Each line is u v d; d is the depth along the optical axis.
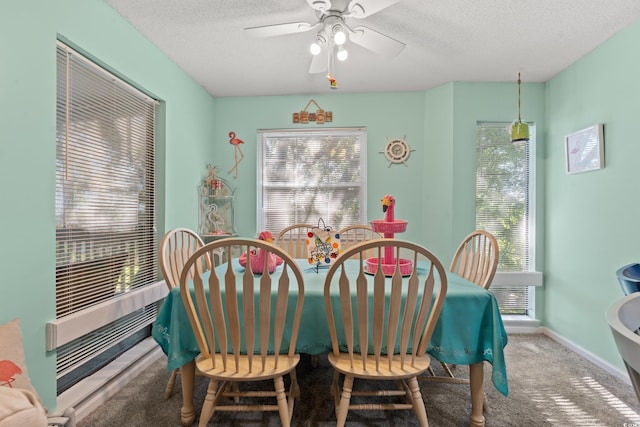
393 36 2.23
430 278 1.34
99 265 1.88
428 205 3.22
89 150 1.83
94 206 1.87
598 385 2.00
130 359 2.12
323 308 1.50
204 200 3.18
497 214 3.07
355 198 3.35
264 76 2.91
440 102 3.12
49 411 1.51
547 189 2.94
